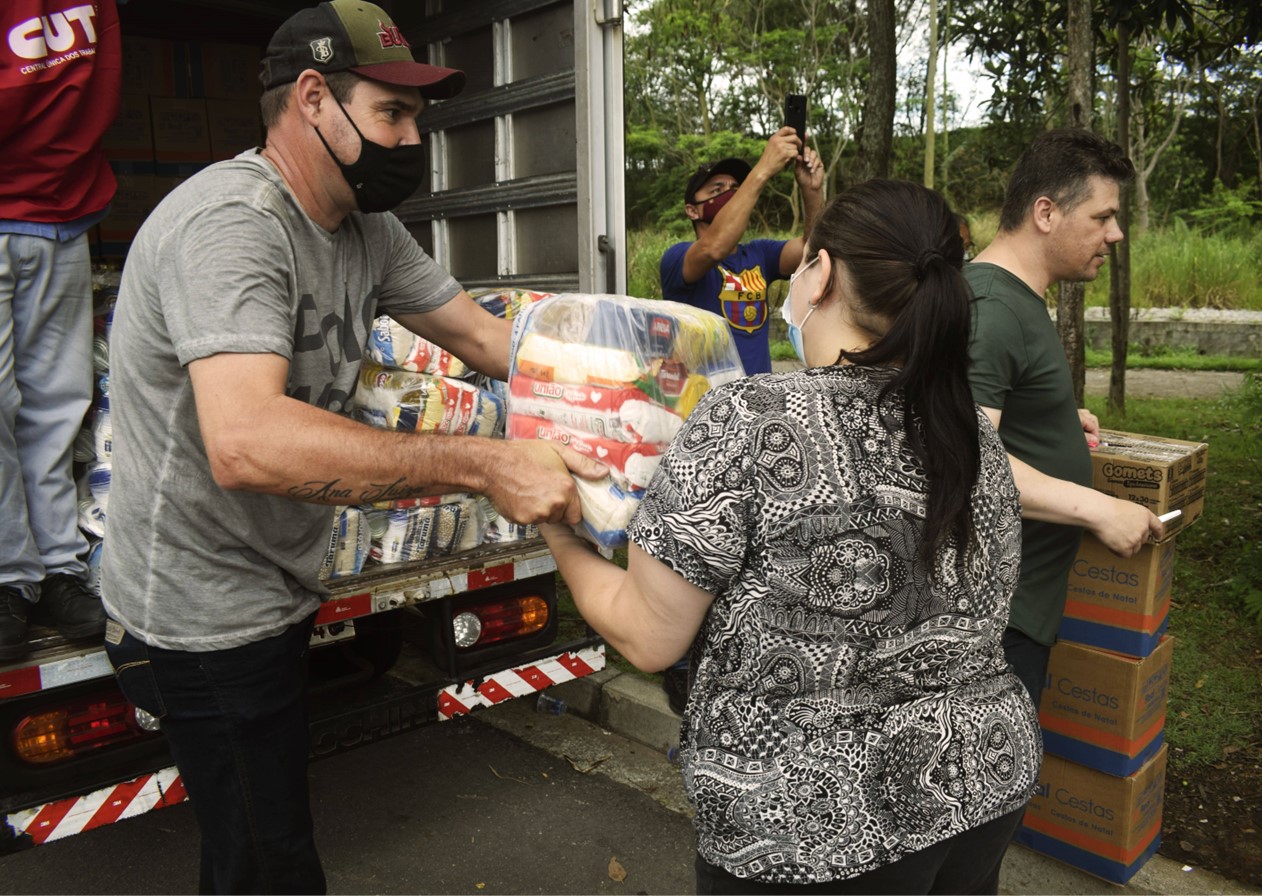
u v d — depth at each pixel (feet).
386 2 14.07
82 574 8.34
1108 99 63.87
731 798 4.05
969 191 72.90
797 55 70.54
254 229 5.45
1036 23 29.04
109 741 7.80
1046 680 8.50
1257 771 10.42
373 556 9.48
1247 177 67.56
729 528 3.97
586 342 5.35
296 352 5.99
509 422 5.77
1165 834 9.44
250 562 6.01
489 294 9.06
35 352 8.27
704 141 69.67
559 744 11.77
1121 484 8.06
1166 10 20.89
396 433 5.22
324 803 10.51
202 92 16.66
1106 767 8.33
